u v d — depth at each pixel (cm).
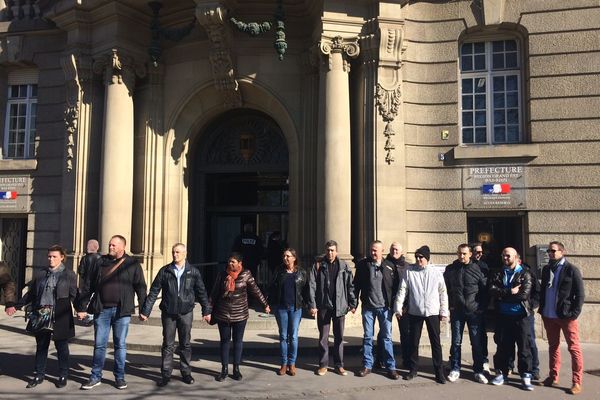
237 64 1123
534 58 1042
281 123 1146
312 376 696
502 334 684
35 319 628
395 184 1000
